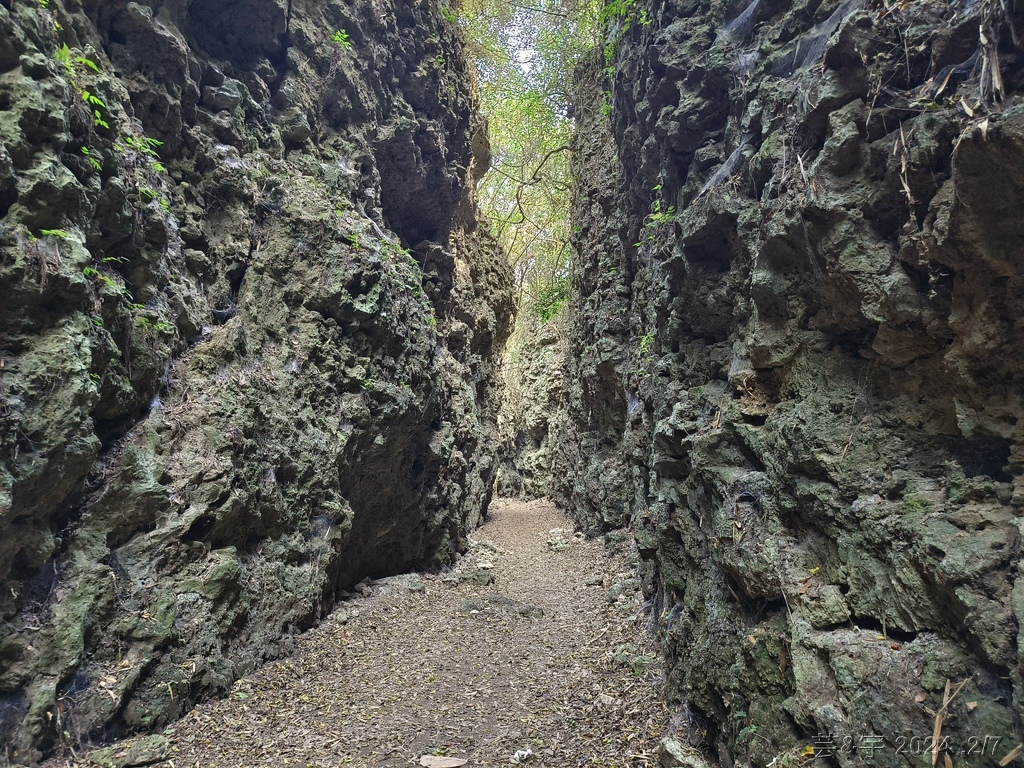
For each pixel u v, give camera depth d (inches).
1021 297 94.6
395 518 376.2
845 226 120.1
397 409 347.6
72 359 173.0
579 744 174.7
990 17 95.7
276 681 223.0
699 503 170.6
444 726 191.2
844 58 124.3
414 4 443.8
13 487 156.2
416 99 446.9
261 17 308.2
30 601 167.5
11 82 168.7
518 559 477.7
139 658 186.7
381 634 276.8
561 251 700.0
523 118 640.4
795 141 139.9
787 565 130.3
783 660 125.0
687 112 195.2
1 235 161.8
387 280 352.5
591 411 512.4
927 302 108.5
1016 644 84.4
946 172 103.7
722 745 147.1
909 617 103.0
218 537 230.2
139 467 203.8
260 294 288.4
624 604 295.0
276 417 273.6
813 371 135.9
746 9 177.8
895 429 117.7
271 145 316.8
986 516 96.0
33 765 155.4
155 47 245.6
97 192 194.1
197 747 177.3
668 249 211.3
